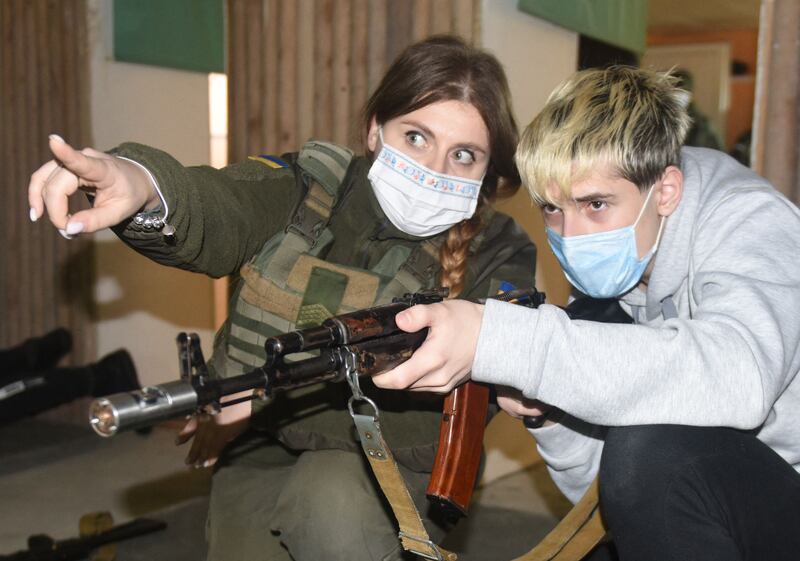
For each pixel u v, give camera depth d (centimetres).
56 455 385
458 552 270
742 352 129
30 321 451
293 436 175
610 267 155
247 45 392
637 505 136
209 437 184
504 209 333
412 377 128
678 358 129
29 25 440
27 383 354
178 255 149
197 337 107
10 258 455
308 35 373
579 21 341
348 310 174
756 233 144
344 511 160
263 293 172
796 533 137
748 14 815
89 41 424
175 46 415
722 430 137
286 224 175
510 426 357
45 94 438
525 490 338
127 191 125
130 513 309
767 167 298
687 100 161
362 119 188
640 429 136
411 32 343
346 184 181
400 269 177
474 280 180
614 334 131
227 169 172
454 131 170
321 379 123
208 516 195
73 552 264
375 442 130
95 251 431
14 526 295
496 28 324
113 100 424
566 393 129
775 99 295
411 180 171
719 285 138
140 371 431
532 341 129
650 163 149
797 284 139
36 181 121
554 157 149
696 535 132
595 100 151
